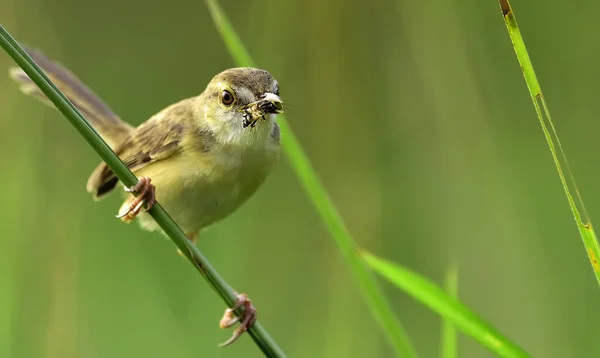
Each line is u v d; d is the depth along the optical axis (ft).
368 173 37.88
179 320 34.06
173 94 42.34
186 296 34.65
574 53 39.60
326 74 37.78
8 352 30.22
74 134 37.47
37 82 17.67
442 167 37.11
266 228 39.34
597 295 35.35
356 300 31.53
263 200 40.29
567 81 39.65
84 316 33.14
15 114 36.06
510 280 35.94
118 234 36.01
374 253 36.91
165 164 25.88
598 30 39.29
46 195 35.29
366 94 38.09
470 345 36.42
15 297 31.22
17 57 17.21
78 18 42.83
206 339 33.78
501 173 36.29
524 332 35.29
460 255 36.78
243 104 24.98
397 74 38.11
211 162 25.29
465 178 36.50
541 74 39.68
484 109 36.14
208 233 35.40
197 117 25.94
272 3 34.83
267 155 26.03
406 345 21.38
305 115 38.40
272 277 37.52
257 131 25.14
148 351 33.22
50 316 32.37
